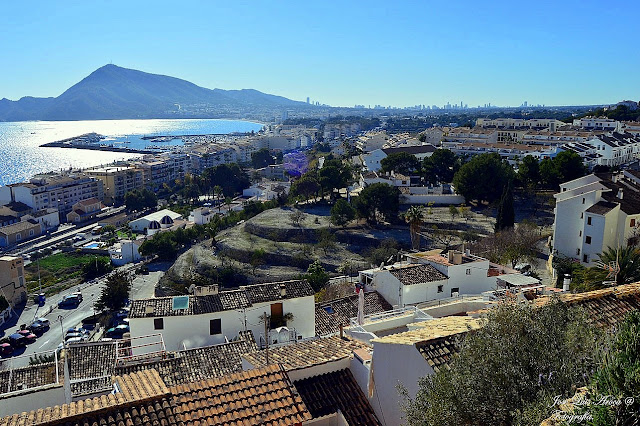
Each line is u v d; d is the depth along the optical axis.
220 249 134.25
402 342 22.05
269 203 176.00
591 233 77.38
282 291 51.25
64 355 45.19
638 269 48.00
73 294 120.69
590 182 96.25
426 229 128.62
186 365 37.62
